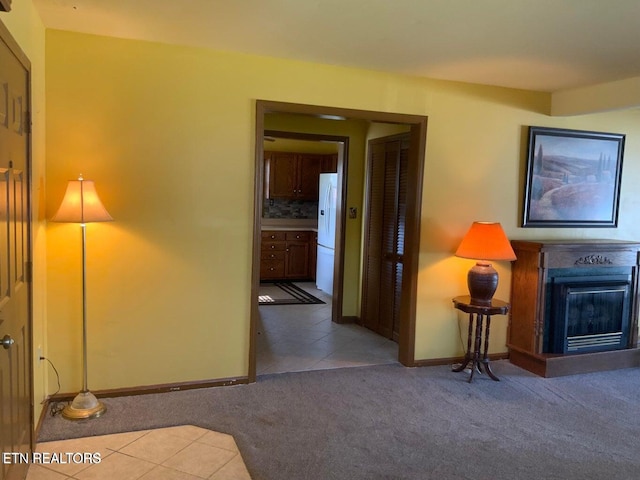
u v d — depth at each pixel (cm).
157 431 285
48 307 311
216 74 334
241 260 351
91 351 323
